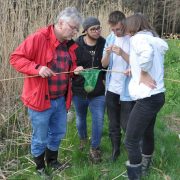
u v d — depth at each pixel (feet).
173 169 8.55
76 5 14.07
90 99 8.85
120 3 20.97
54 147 8.49
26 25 10.96
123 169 8.55
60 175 8.35
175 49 25.12
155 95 7.08
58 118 8.12
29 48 7.24
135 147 7.43
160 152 9.21
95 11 17.44
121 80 8.39
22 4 10.66
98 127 8.89
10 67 10.29
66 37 7.32
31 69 7.14
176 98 14.29
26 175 8.40
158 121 11.62
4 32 10.29
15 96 10.57
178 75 17.54
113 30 8.14
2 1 10.36
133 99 7.44
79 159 9.13
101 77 8.82
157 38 7.34
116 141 8.98
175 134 10.66
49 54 7.45
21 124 10.25
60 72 7.70
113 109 8.74
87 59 8.65
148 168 8.41
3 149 9.32
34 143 8.04
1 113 10.10
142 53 6.79
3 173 8.51
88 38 8.64
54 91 7.70
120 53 8.02
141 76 7.12
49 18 11.25
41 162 8.34
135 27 7.27
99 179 8.24
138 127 7.23
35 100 7.46
